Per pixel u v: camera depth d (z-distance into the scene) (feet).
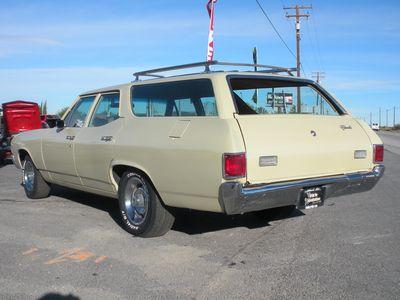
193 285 14.53
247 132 16.34
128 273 15.61
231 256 17.30
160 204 18.95
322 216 23.89
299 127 17.88
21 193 31.14
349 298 13.46
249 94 19.40
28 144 27.86
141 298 13.62
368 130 20.36
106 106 22.40
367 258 16.94
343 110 21.08
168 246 18.52
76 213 24.50
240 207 16.02
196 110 17.81
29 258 17.20
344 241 19.19
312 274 15.35
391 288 14.15
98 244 18.85
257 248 18.26
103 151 20.98
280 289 14.14
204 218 23.12
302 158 17.43
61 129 25.03
